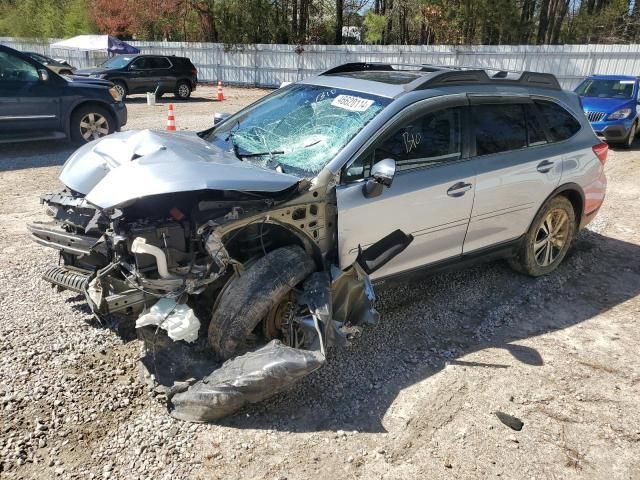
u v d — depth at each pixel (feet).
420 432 10.02
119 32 112.57
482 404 10.89
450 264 14.10
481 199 13.82
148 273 10.05
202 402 9.59
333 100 13.38
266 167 11.91
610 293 16.26
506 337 13.53
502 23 85.56
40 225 12.12
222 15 96.22
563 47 70.13
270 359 9.72
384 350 12.61
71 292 13.87
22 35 120.16
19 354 11.20
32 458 8.77
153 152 10.84
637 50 65.57
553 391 11.43
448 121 13.38
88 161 11.73
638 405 11.12
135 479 8.54
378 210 11.78
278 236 11.54
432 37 100.12
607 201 25.96
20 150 31.99
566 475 9.23
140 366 11.05
